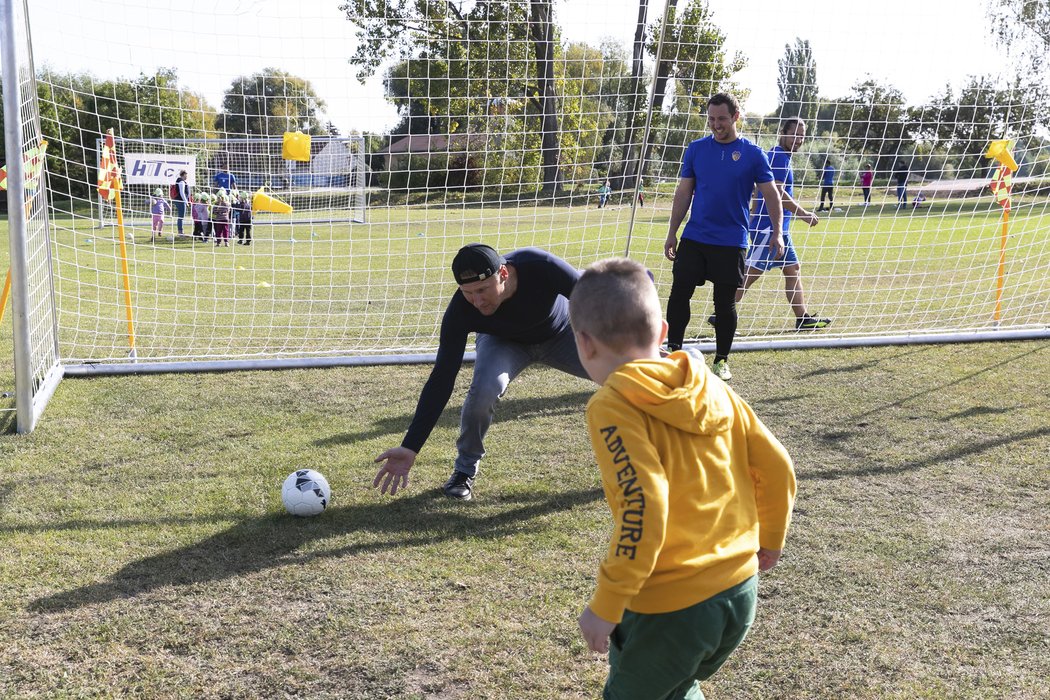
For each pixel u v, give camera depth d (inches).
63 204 240.5
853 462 170.6
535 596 118.0
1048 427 190.1
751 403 210.2
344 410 206.7
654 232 581.3
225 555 130.0
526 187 315.0
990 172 327.6
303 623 110.9
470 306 136.6
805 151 314.7
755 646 105.6
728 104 209.2
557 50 282.5
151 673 99.8
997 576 123.6
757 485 74.9
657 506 62.1
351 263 498.9
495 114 298.0
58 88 227.9
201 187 649.0
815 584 121.2
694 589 65.6
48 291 226.7
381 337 295.9
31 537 135.5
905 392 219.1
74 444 179.8
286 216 852.0
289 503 142.7
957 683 97.9
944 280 414.3
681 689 75.9
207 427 192.4
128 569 125.2
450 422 198.2
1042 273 424.8
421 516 144.9
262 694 96.2
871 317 325.7
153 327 312.8
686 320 225.5
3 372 240.4
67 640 106.4
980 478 161.8
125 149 615.8
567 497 153.4
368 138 317.4
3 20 173.3
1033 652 104.3
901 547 133.0
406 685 97.7
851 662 102.1
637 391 65.4
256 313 343.9
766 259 286.7
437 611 114.0
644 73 284.2
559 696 95.7
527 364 157.2
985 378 231.6
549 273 141.4
